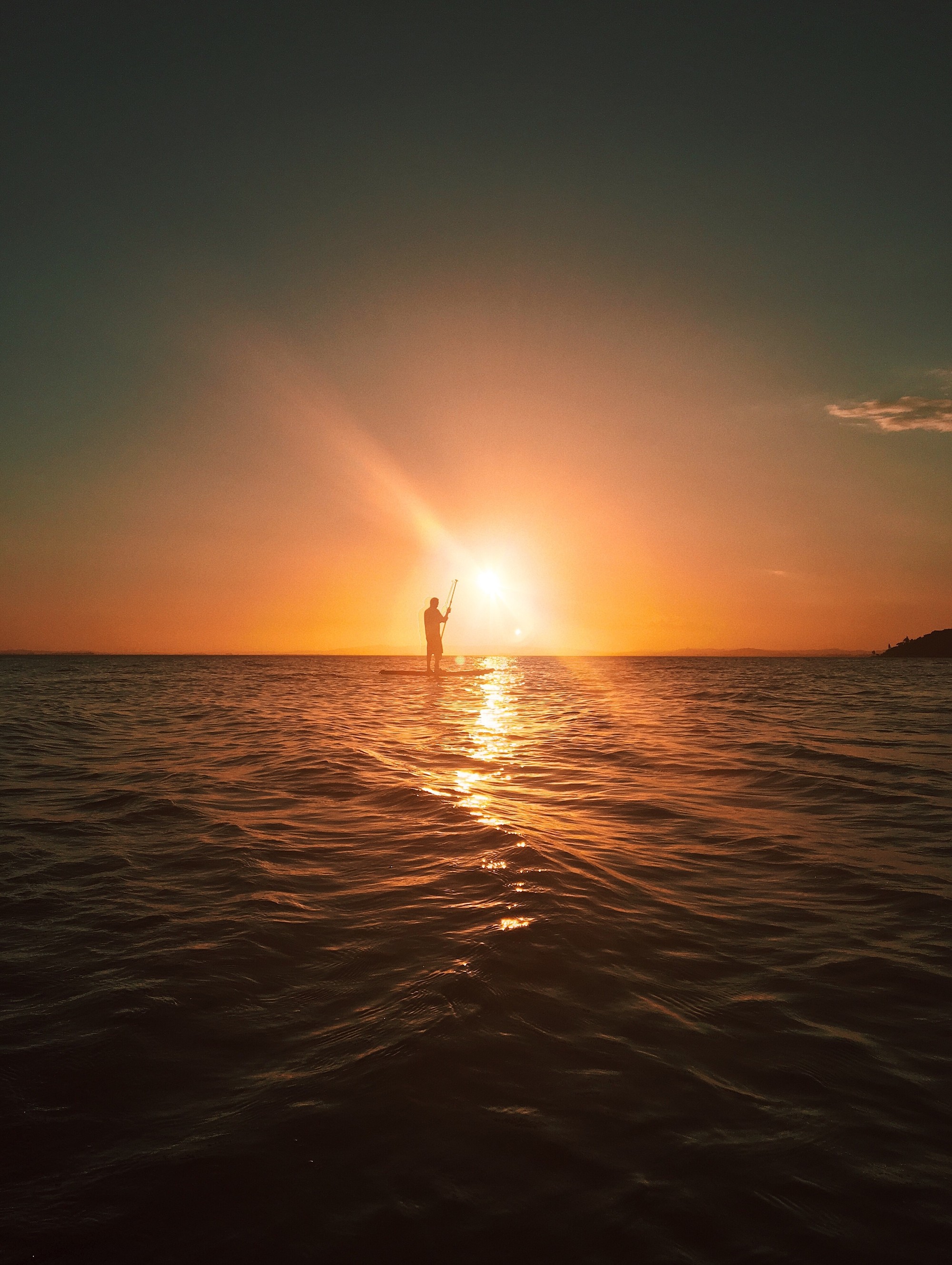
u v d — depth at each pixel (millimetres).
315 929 3807
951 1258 1809
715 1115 2336
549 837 5594
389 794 7078
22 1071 2559
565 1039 2760
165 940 3666
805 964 3453
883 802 6918
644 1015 2957
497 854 5055
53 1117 2312
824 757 9484
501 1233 1871
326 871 4758
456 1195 1997
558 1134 2232
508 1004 3012
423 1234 1868
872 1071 2594
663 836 5715
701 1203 1973
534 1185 2033
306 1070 2559
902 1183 2055
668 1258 1797
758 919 4016
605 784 7801
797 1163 2123
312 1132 2236
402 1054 2637
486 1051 2668
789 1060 2650
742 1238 1858
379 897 4254
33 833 5695
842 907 4207
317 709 17281
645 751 10117
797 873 4812
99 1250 1816
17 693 23734
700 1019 2934
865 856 5188
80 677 38281
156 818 6172
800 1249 1826
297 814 6312
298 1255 1810
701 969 3387
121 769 8609
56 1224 1894
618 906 4145
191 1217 1920
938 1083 2527
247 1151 2156
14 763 9047
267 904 4156
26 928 3834
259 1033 2803
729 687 27734
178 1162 2113
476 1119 2295
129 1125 2277
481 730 12797
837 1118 2324
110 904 4172
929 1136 2254
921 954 3574
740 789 7535
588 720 14594
